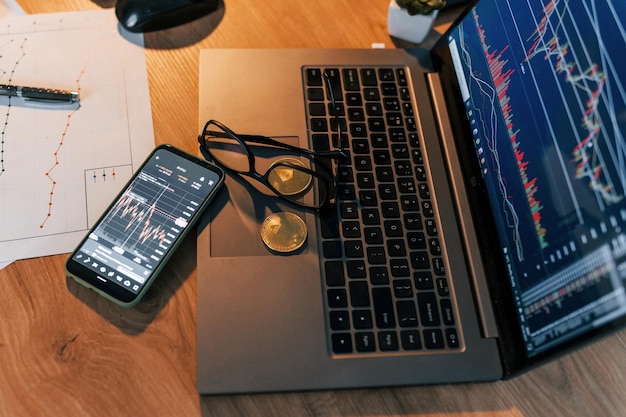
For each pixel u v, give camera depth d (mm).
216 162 509
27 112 521
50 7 580
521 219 441
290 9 625
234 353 425
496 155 482
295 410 430
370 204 500
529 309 418
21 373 422
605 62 375
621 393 456
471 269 479
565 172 397
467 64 537
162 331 448
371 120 547
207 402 426
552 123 416
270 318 440
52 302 448
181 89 558
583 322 362
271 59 568
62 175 496
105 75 551
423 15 584
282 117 541
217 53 563
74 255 447
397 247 481
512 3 480
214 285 449
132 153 515
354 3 640
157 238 460
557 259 396
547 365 463
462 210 508
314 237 479
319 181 511
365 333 442
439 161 534
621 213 342
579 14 403
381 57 589
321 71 566
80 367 428
